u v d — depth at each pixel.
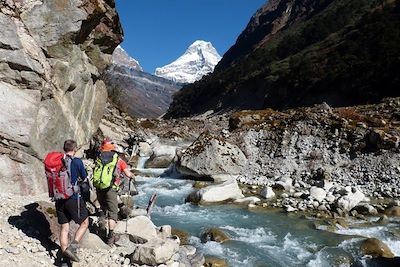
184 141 40.62
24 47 13.38
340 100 65.56
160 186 21.09
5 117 12.17
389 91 57.19
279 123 26.19
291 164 22.95
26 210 10.31
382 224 14.53
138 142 34.25
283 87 80.56
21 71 13.12
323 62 75.69
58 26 14.78
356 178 20.28
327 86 69.62
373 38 69.00
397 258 11.07
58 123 14.89
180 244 11.70
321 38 109.94
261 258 11.45
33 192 12.30
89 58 18.06
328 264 11.27
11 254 8.07
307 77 74.62
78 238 8.43
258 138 25.64
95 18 16.55
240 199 17.81
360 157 21.52
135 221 10.68
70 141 8.52
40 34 14.33
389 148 21.03
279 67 94.75
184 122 54.81
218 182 21.80
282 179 21.39
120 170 9.70
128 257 9.16
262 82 93.31
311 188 18.56
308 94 72.62
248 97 95.81
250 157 24.50
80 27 15.38
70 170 8.24
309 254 11.91
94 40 17.89
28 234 9.09
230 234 13.40
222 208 16.83
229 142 24.73
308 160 22.81
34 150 12.73
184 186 21.23
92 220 10.77
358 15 108.12
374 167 20.48
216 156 22.86
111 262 8.81
